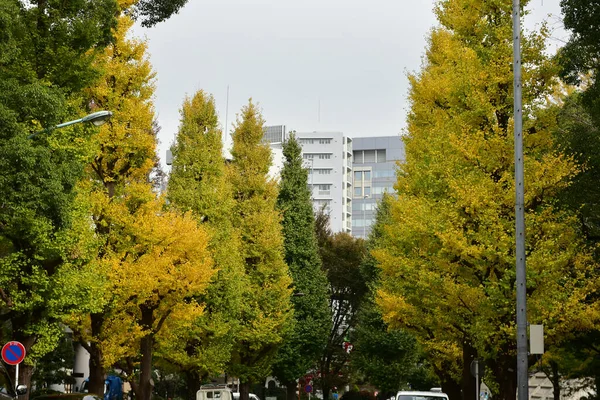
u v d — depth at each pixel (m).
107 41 20.20
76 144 18.78
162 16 24.52
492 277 18.14
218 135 33.94
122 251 24.30
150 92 24.89
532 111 18.77
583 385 30.75
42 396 18.89
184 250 26.05
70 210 18.00
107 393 39.25
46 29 18.83
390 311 25.83
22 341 18.98
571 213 18.55
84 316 23.77
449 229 18.30
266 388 59.00
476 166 18.72
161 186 54.56
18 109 17.17
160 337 28.48
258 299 38.34
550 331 17.47
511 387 18.20
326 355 54.69
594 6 18.44
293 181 46.28
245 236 38.53
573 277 19.11
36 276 17.89
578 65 19.17
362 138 130.62
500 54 18.75
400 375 47.25
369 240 51.91
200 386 34.50
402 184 26.39
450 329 22.33
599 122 18.44
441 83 24.11
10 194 16.56
